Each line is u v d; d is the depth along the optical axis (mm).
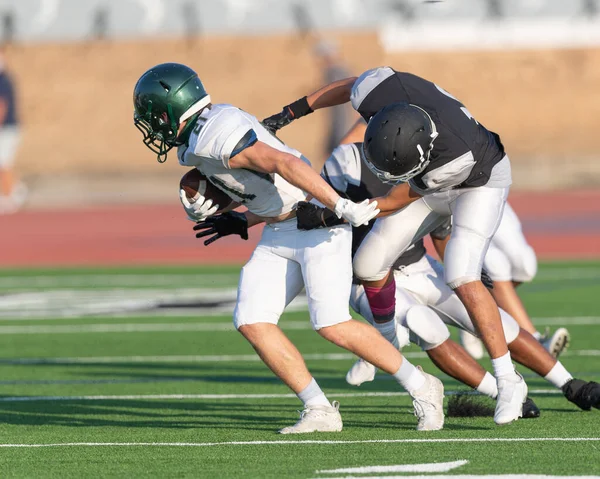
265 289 15398
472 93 85938
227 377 21641
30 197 72812
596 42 86688
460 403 16922
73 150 83500
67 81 88750
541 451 13945
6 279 39750
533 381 20359
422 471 12805
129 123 85750
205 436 15516
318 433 15523
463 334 21703
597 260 41219
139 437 15516
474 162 15289
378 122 14766
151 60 90188
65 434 15836
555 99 85250
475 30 87438
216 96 86750
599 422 16172
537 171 75188
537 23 87125
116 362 23641
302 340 26547
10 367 23062
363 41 88688
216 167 14836
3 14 91062
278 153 14328
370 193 16703
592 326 27047
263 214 15375
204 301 33469
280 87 87000
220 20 91188
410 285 17312
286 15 90500
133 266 42531
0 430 16219
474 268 15609
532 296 32688
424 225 16203
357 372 18578
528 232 49344
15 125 66125
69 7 91312
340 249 15242
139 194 73812
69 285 37812
